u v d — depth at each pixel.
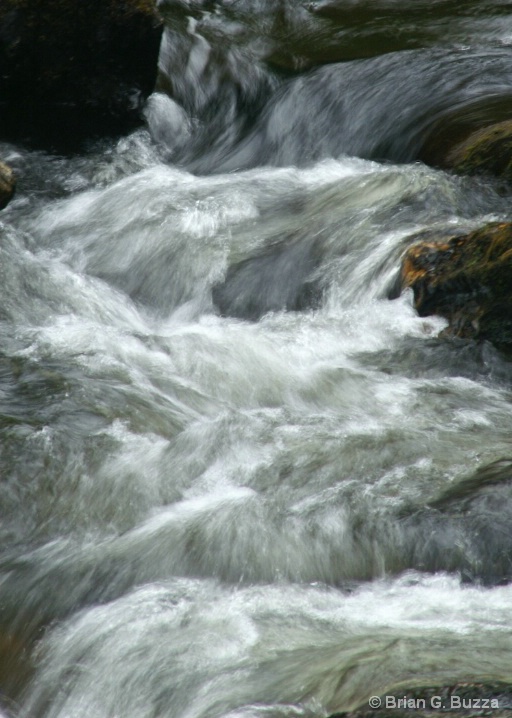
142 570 8.96
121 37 20.80
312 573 8.91
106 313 15.12
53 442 10.59
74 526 9.62
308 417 11.42
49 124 21.12
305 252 15.36
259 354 13.16
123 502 9.84
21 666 8.38
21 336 13.38
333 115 21.70
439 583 8.77
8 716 8.03
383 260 14.37
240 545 9.09
